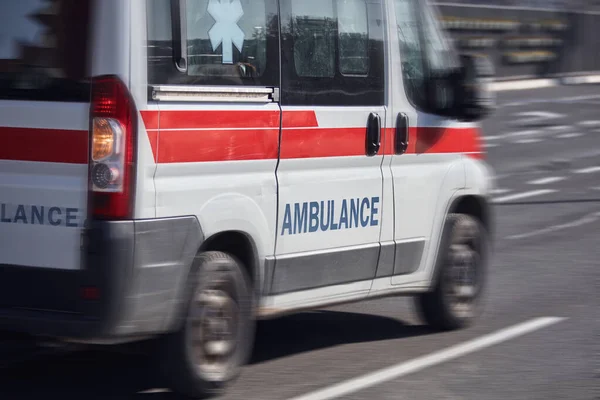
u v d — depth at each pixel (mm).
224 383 6938
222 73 6766
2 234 6461
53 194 6324
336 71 7641
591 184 21062
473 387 7383
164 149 6379
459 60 8984
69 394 7086
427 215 8633
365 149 7910
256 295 7176
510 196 19094
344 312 10070
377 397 7086
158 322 6434
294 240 7355
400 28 8320
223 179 6777
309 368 7848
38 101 6375
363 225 7945
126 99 6211
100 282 6199
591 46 52188
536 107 37812
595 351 8492
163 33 6414
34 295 6383
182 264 6531
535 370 7883
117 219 6207
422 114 8500
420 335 9047
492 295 10812
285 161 7223
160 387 7230
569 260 13023
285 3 7250
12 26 6465
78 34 6301
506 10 47219
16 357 8117
